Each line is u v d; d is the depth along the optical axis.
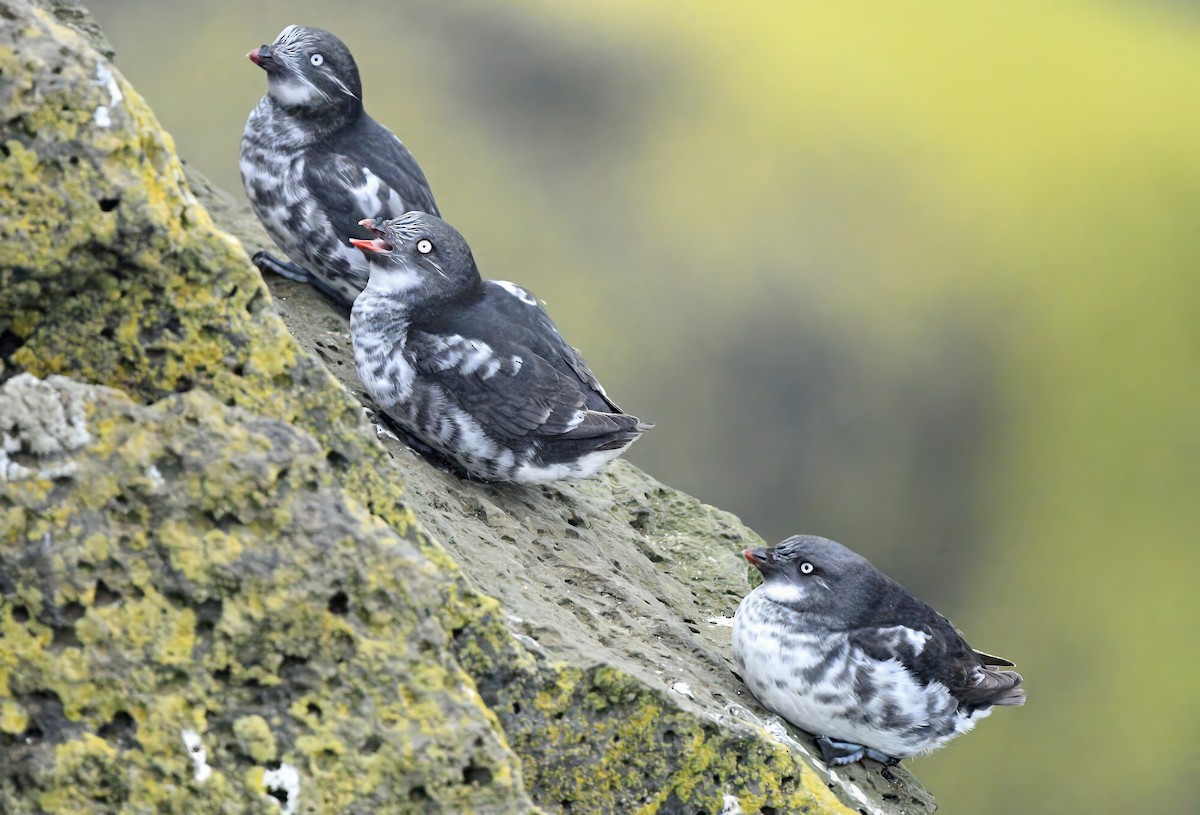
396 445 11.79
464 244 12.07
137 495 7.45
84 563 7.37
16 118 7.52
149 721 7.37
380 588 7.66
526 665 8.41
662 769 8.82
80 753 7.29
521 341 11.94
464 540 10.20
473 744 7.62
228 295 8.02
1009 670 12.50
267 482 7.53
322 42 13.84
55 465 7.40
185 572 7.45
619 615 11.01
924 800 11.80
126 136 7.74
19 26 7.64
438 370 11.61
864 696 11.27
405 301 11.83
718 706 10.25
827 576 11.44
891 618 11.55
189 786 7.37
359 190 13.77
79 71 7.67
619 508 14.15
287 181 13.81
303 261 14.14
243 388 8.02
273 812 7.41
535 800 8.52
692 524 14.66
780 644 11.26
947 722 11.71
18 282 7.60
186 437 7.54
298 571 7.56
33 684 7.31
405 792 7.53
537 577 10.61
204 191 15.39
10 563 7.31
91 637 7.35
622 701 8.72
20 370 7.79
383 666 7.63
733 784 8.99
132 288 7.88
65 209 7.60
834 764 11.47
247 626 7.48
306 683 7.58
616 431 11.90
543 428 11.69
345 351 13.02
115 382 7.91
